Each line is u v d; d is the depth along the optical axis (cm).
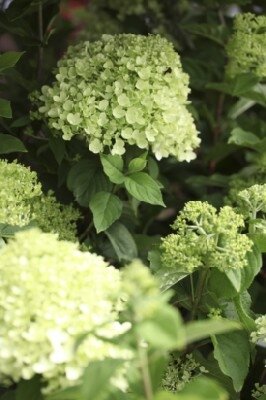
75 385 118
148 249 155
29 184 139
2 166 139
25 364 120
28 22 161
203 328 115
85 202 146
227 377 140
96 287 122
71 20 195
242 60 163
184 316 152
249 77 164
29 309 120
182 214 137
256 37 162
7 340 120
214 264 137
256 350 147
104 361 116
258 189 142
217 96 175
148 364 118
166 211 175
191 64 173
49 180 155
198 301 141
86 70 144
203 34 173
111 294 122
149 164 151
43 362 119
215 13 181
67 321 120
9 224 138
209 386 117
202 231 135
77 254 124
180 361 141
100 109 142
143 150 148
